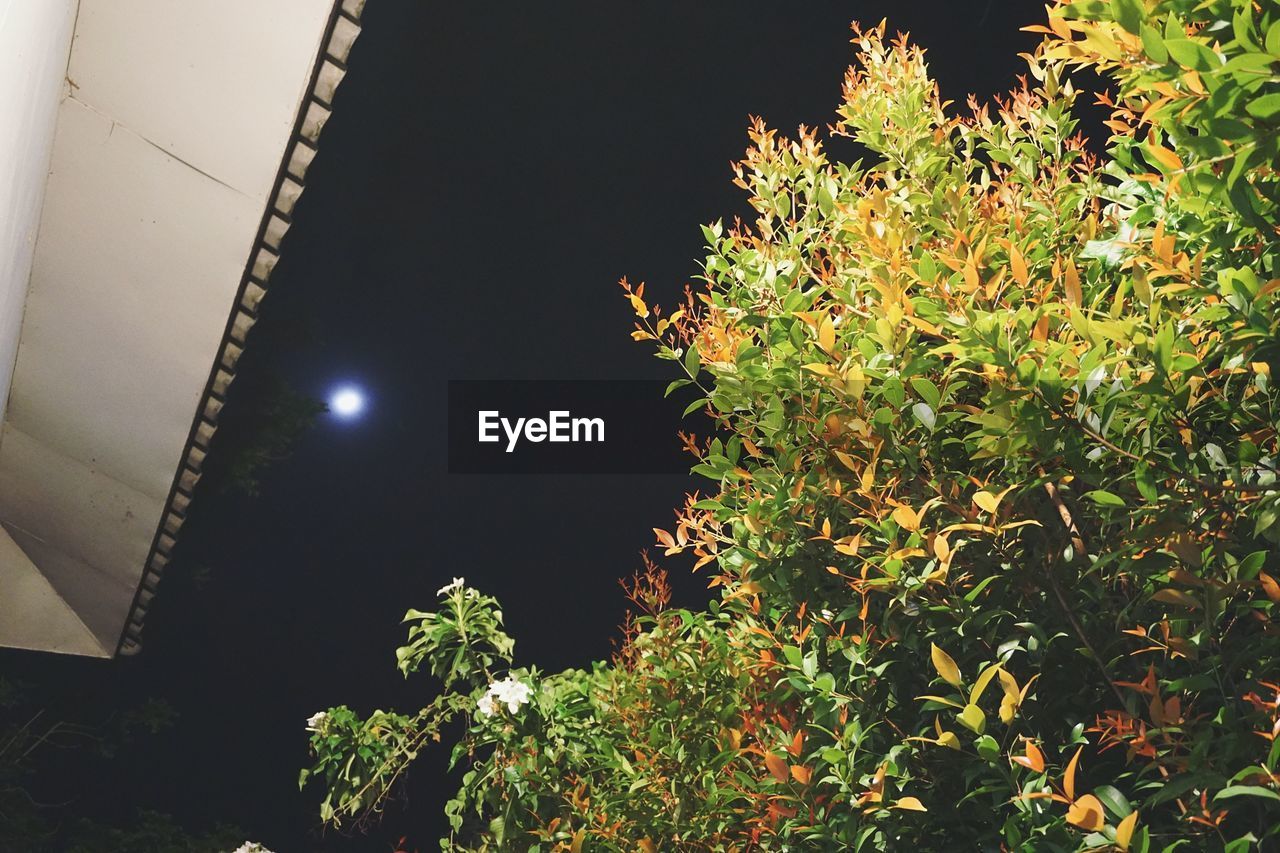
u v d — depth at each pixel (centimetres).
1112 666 178
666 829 298
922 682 203
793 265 227
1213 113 124
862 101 260
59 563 588
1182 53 121
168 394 454
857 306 217
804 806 205
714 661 309
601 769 347
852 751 192
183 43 316
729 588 244
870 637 205
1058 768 174
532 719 357
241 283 396
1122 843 135
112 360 445
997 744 163
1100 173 244
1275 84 124
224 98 333
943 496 183
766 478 219
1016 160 248
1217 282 150
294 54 315
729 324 232
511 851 338
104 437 486
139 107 337
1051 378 153
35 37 228
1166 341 144
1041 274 218
